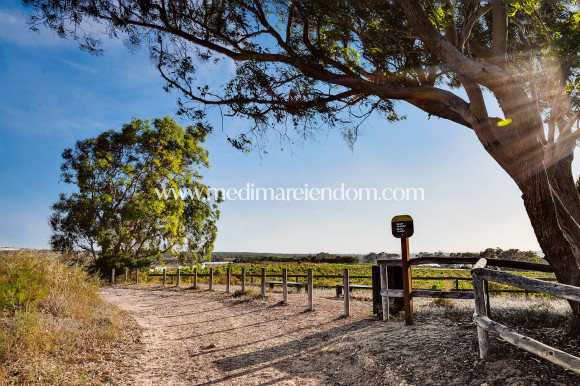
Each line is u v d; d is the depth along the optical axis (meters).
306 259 56.97
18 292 7.05
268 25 7.81
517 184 5.54
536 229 5.35
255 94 7.56
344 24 7.38
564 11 7.56
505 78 5.47
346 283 9.27
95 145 28.66
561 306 8.62
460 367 4.51
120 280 25.98
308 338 7.36
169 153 30.84
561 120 7.16
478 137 5.86
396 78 8.03
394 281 8.63
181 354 6.54
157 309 12.27
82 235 27.45
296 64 7.35
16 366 4.72
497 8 6.48
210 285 17.36
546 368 3.97
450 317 7.46
